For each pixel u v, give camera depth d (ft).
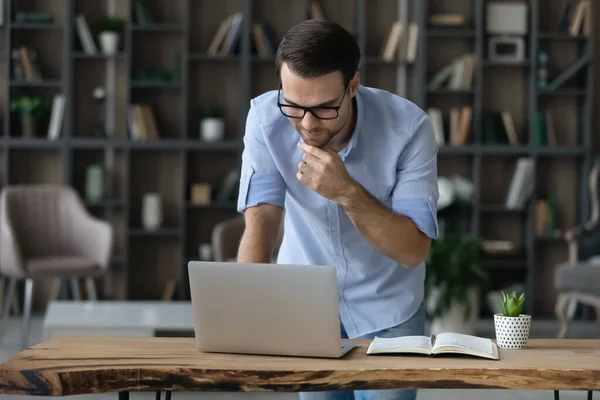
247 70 29.32
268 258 9.25
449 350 7.75
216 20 30.19
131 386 7.23
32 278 24.76
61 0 29.84
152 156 30.27
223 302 7.78
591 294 22.71
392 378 7.23
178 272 30.37
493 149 29.53
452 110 29.91
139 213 30.25
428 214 8.91
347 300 9.73
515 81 30.60
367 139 9.16
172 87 30.09
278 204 9.32
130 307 21.84
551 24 30.63
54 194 27.20
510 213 30.71
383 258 9.60
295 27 7.98
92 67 30.01
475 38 30.01
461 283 23.65
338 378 7.22
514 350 8.20
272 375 7.20
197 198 29.60
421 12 29.45
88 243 26.73
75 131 29.84
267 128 9.25
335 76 7.84
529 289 29.55
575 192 30.78
